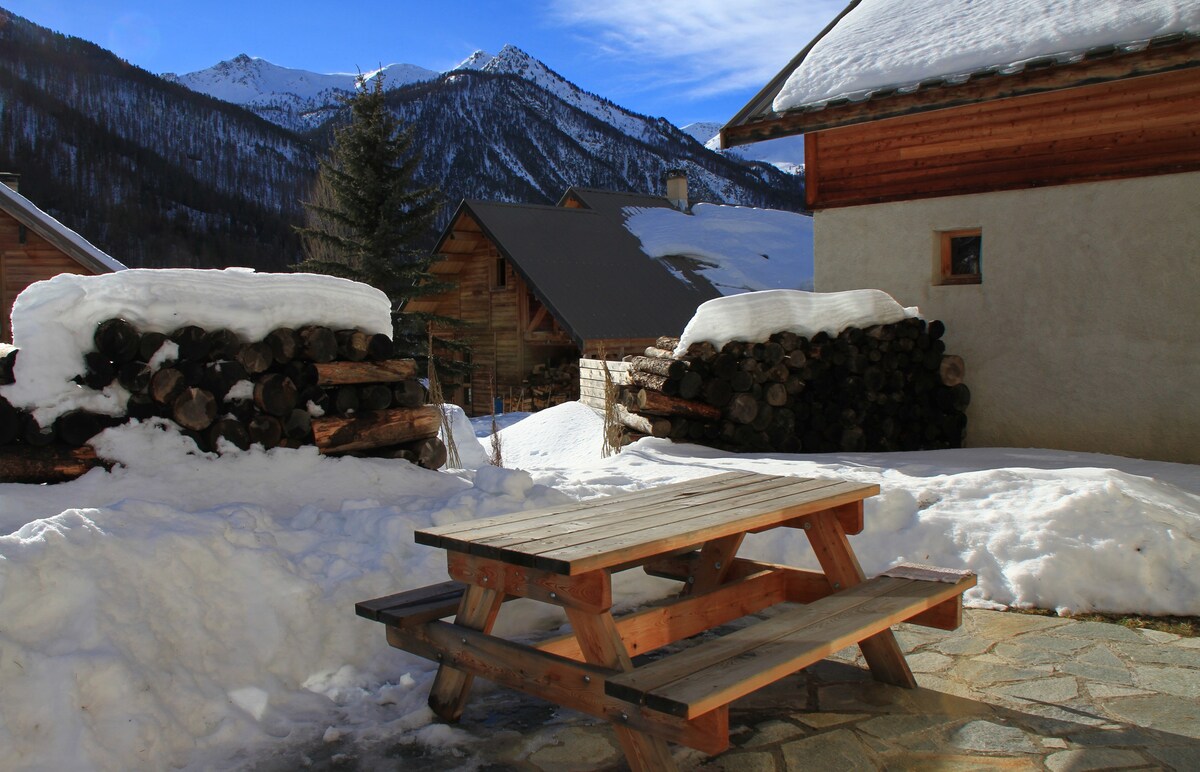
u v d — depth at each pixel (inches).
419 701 142.6
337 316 220.2
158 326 188.1
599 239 1003.3
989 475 232.1
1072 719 136.6
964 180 380.8
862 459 310.2
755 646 120.6
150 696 124.3
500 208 979.9
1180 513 205.9
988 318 378.9
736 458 315.6
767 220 1205.1
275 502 191.6
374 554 169.0
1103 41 325.1
